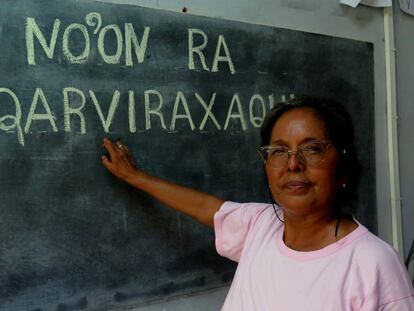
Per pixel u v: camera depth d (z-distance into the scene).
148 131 1.40
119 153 1.31
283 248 1.00
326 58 1.85
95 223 1.32
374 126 2.02
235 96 1.59
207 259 1.55
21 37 1.20
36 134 1.23
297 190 0.95
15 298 1.21
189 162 1.49
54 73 1.25
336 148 0.96
